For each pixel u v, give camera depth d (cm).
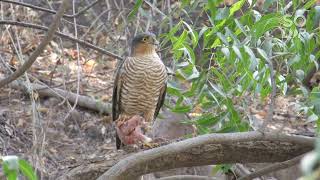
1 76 1342
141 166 748
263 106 1500
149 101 1051
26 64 712
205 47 859
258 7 1079
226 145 777
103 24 1314
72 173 769
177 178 954
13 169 450
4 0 953
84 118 1511
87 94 1569
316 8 762
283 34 791
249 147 785
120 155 798
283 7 793
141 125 878
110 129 1491
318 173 312
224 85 829
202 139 730
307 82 1049
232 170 1022
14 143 1345
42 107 1462
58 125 1452
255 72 802
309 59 780
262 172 807
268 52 752
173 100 1213
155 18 1259
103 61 1631
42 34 1653
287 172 1335
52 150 1360
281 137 756
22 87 1442
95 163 779
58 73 1565
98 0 992
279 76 798
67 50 1645
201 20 1256
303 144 765
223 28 812
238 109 907
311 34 761
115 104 1083
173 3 1309
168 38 845
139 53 1030
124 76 1038
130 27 1396
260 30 734
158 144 838
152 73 1023
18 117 1416
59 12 670
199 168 1217
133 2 1324
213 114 877
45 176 990
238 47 741
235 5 801
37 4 1712
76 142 1430
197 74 842
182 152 745
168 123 1202
